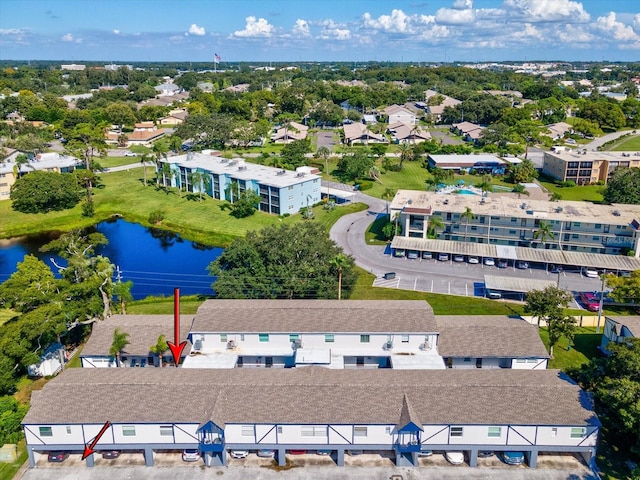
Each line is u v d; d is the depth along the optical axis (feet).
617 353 187.01
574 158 539.29
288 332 217.15
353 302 240.32
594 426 165.89
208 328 219.00
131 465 173.17
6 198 493.77
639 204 401.70
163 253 383.45
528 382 181.06
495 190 502.38
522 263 336.08
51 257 377.09
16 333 202.80
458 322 230.68
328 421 167.84
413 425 164.45
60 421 168.04
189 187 521.24
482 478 167.02
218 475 168.55
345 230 404.16
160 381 181.88
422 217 362.53
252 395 176.04
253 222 433.89
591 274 320.70
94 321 244.63
